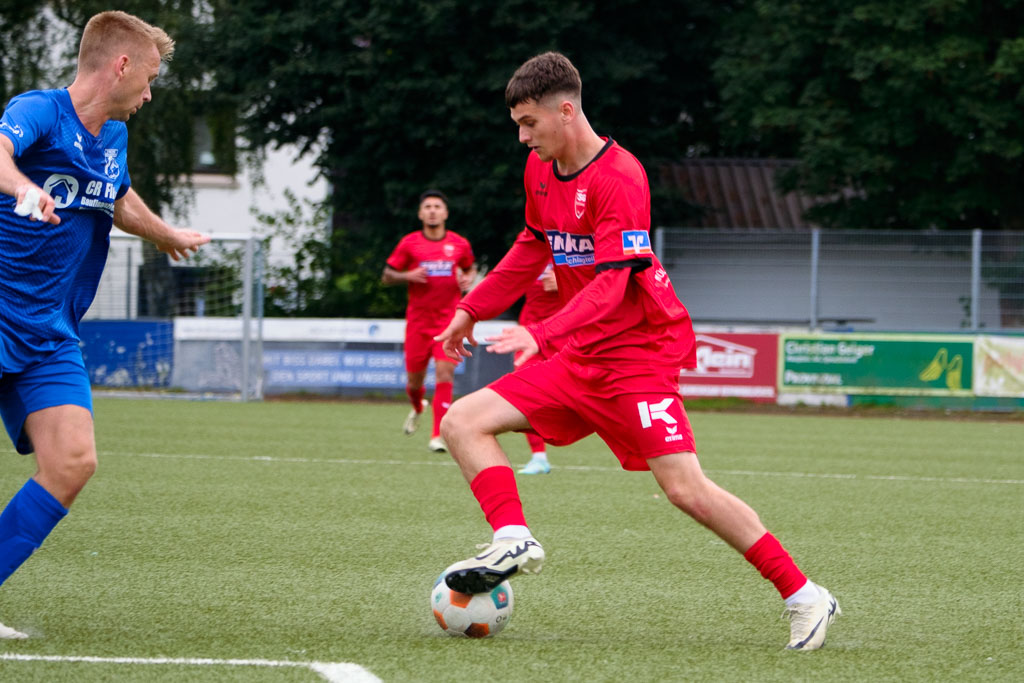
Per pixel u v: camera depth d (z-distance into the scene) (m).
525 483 25.20
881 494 24.58
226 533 17.88
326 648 10.97
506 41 63.78
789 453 33.53
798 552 17.48
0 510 20.31
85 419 11.18
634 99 71.38
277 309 64.12
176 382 53.78
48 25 73.38
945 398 52.78
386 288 65.19
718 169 85.38
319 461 28.41
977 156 63.50
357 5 62.81
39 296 11.08
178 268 55.28
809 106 64.81
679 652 11.16
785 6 63.12
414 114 64.50
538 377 11.69
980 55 60.75
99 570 14.84
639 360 11.25
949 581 15.36
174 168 74.44
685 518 20.30
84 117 11.09
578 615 12.90
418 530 18.55
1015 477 28.48
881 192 67.19
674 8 70.12
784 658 10.98
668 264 55.38
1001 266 52.97
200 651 10.75
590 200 11.20
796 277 54.59
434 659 10.60
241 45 64.19
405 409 49.03
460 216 66.25
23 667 10.02
